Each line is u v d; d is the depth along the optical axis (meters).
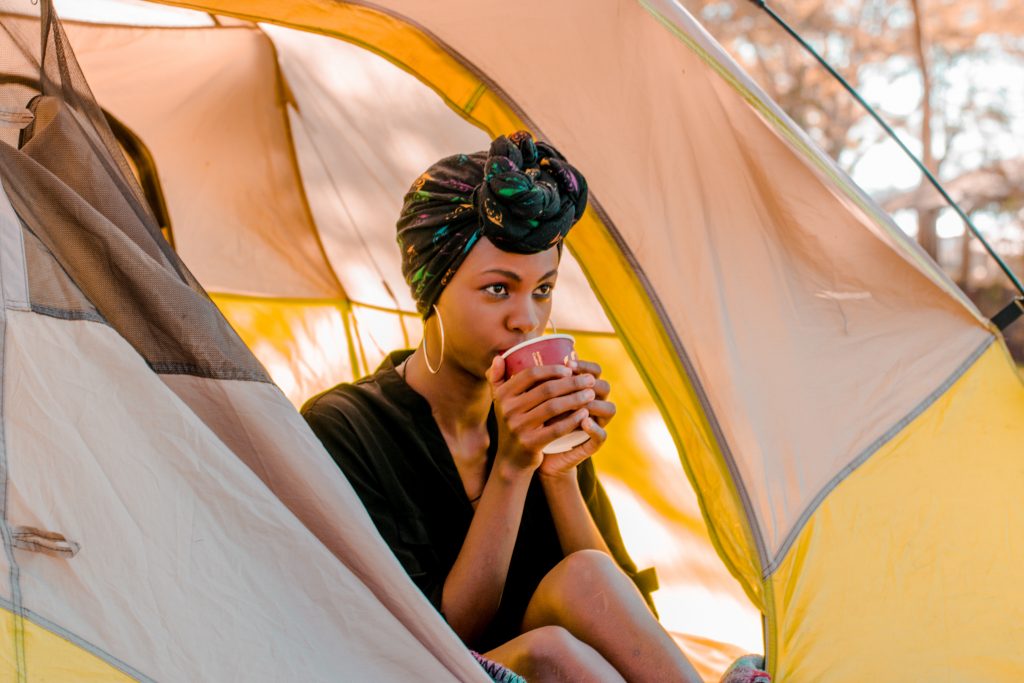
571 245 2.20
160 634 1.26
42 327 1.34
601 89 2.15
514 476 1.60
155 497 1.31
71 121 1.49
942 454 2.12
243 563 1.32
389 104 2.57
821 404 2.10
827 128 11.93
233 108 2.75
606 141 2.17
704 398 2.06
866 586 1.93
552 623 1.64
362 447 1.67
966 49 11.55
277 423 1.41
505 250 1.59
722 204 2.16
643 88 2.14
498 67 2.17
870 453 2.08
